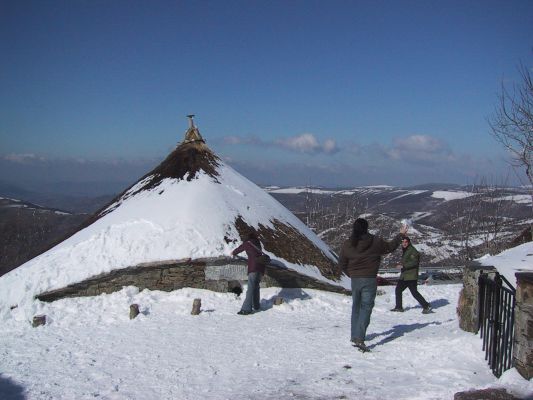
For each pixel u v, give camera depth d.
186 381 6.82
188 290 12.61
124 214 15.05
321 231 31.56
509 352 5.72
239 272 13.16
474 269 7.90
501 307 6.09
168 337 9.26
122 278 12.59
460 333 7.81
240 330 9.69
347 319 10.84
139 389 6.61
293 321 10.54
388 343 7.99
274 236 15.20
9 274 12.86
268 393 6.14
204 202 14.95
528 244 10.61
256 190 18.38
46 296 12.04
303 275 13.81
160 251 12.98
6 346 8.98
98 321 10.66
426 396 5.52
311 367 7.09
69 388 6.73
